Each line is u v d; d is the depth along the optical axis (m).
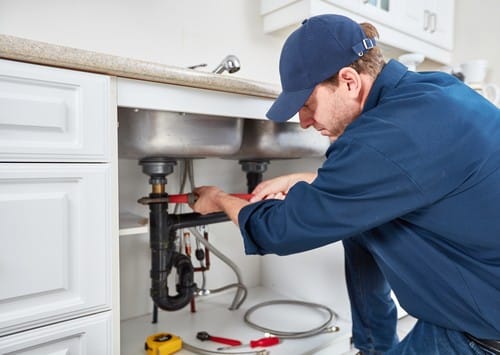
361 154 0.59
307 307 1.36
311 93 0.67
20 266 0.60
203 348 1.04
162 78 0.72
